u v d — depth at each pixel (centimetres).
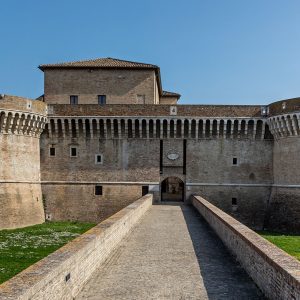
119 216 2745
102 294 1524
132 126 5262
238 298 1489
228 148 5278
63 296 1352
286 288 1263
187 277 1775
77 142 5328
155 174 5312
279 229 4856
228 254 2258
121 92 5816
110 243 2247
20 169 4903
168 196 7250
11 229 4644
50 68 5816
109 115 5238
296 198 4678
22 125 4897
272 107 5056
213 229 3142
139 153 5325
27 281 1127
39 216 5216
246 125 5191
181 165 5316
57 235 4188
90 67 5803
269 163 5225
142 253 2262
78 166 5331
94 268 1844
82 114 5244
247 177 5250
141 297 1493
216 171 5281
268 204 5200
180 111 5228
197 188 5281
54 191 5328
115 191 5322
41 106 5141
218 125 5209
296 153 4709
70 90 5809
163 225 3378
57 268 1286
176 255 2222
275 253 1522
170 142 5328
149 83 5819
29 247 3484
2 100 4681
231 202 5253
